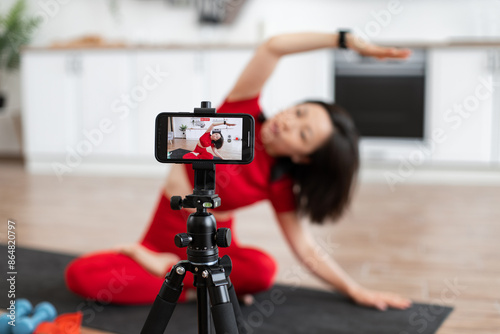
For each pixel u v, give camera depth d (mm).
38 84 4973
